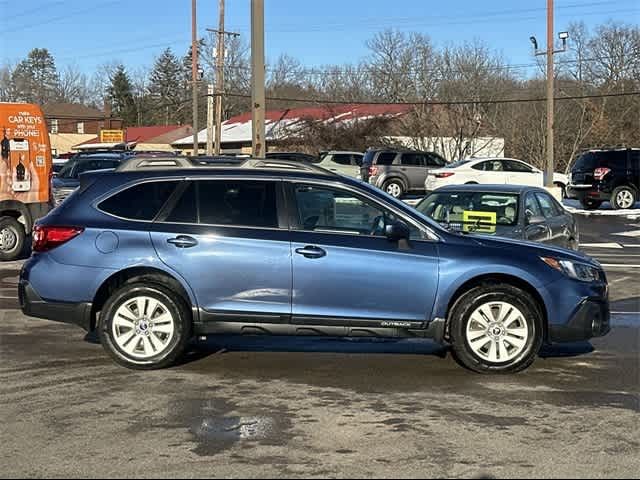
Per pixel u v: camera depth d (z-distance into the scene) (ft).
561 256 22.50
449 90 169.68
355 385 20.75
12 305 32.78
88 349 24.75
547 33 94.73
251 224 22.26
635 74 164.86
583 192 86.38
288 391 20.13
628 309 32.96
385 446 16.07
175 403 19.02
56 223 22.48
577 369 22.67
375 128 145.28
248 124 197.67
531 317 21.97
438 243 22.18
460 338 21.94
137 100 350.02
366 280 21.81
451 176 89.97
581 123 149.79
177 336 22.11
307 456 15.49
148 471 14.73
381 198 22.47
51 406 18.74
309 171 22.79
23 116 46.60
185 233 22.09
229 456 15.49
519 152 159.22
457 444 16.21
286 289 21.90
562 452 15.78
